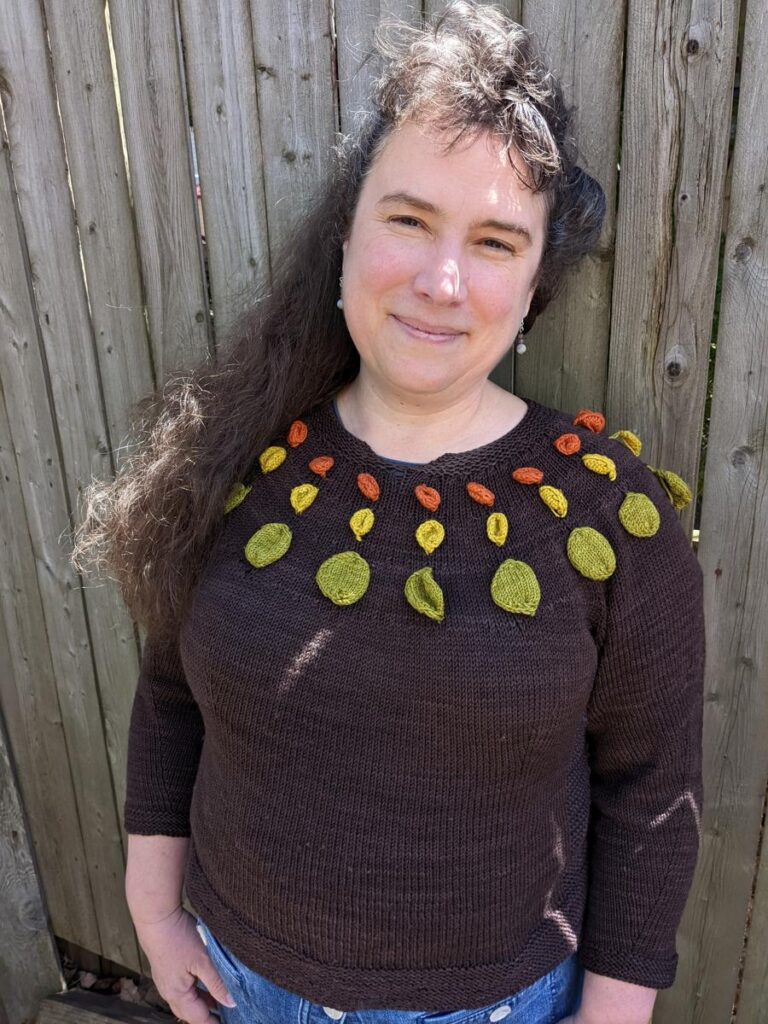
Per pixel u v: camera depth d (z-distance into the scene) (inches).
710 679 51.2
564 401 48.9
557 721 34.9
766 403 44.8
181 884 47.8
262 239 51.4
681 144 42.2
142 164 52.2
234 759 38.6
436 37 34.4
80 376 59.2
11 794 73.0
